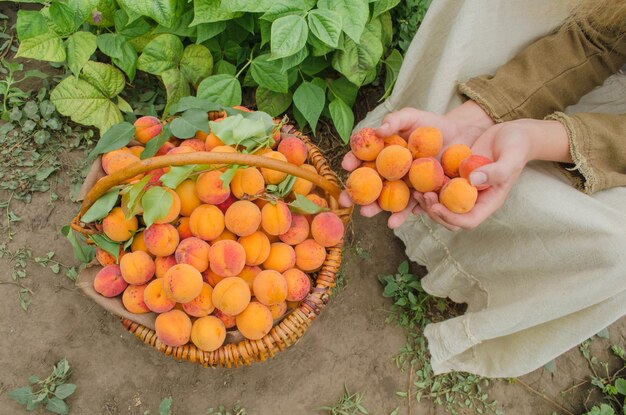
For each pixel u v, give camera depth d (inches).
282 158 41.5
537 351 47.1
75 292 56.2
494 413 59.8
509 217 44.1
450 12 46.9
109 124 56.4
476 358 53.6
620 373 63.6
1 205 56.6
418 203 41.8
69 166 59.6
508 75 46.3
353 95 61.0
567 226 40.4
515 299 46.4
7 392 52.2
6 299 54.7
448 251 55.1
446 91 49.2
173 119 43.9
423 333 59.7
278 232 40.6
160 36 52.4
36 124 58.9
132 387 54.8
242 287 38.4
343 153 65.8
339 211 42.9
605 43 44.9
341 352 59.4
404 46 62.6
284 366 57.9
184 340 39.5
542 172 44.3
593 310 41.9
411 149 38.7
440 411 59.1
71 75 57.9
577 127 39.9
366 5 48.3
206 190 38.7
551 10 45.6
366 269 63.0
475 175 34.0
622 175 40.9
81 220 38.9
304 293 41.6
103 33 58.6
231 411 55.7
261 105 58.9
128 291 40.7
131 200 37.4
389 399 58.6
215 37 57.6
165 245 39.0
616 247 37.9
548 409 61.2
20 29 48.3
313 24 46.5
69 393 52.0
